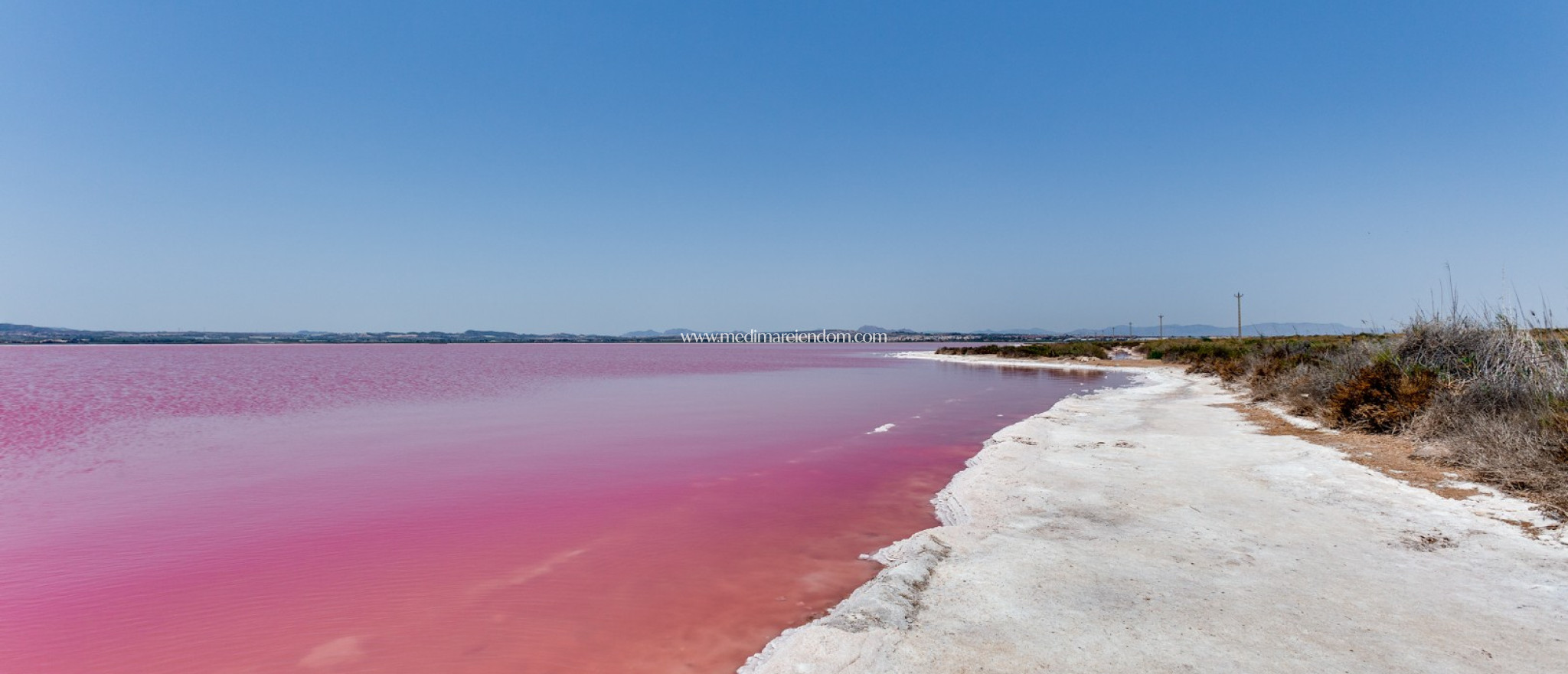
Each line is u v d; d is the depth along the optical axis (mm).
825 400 22922
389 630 5219
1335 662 3846
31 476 10750
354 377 40938
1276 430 12211
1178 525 6539
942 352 74000
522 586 6047
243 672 4590
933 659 4035
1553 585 4781
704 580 6152
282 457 12344
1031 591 5020
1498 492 7141
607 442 13953
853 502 8805
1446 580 4953
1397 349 13219
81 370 52469
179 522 8125
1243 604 4660
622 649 4855
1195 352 42781
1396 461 8859
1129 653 4027
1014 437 12094
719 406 21234
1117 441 11312
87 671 4641
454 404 22609
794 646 4320
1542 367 9883
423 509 8656
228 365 64250
